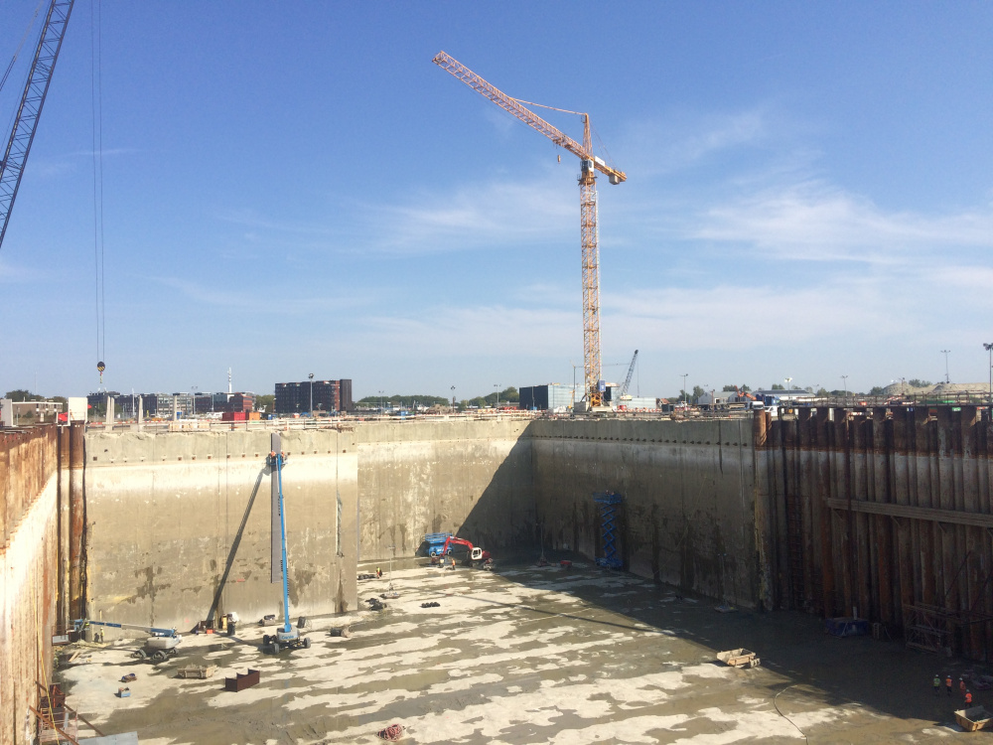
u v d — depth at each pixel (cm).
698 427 6431
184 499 5359
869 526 5175
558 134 14100
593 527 7850
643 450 7125
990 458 4384
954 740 3409
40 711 3394
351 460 5881
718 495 6175
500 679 4353
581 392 17162
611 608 5925
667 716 3794
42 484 3900
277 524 5591
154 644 4769
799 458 5778
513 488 8769
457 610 5891
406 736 3609
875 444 5122
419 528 8150
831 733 3534
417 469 8169
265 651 4872
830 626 5106
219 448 5481
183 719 3809
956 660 4450
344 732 3662
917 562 4803
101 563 5122
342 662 4666
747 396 9056
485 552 8112
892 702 3869
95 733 3628
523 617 5675
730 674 4369
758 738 3516
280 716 3847
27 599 3061
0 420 5072
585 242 14562
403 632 5294
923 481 4769
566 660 4675
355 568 5859
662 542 6856
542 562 7731
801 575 5747
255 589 5512
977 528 4419
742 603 5894
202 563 5388
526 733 3628
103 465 5169
